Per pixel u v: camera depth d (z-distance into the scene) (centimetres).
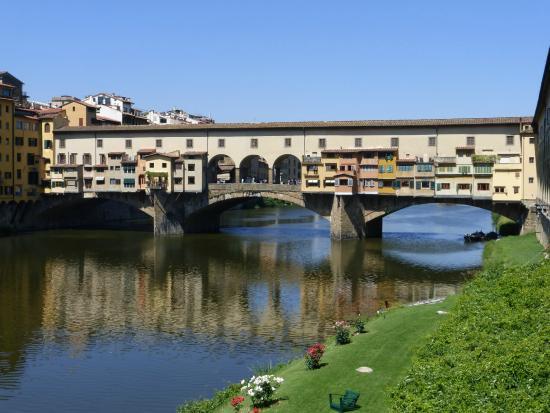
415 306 4969
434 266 7962
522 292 3450
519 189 9388
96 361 4316
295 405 2838
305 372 3338
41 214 12606
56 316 5566
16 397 3672
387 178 10319
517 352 2484
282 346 4597
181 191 11469
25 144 12294
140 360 4322
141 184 11800
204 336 4903
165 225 11588
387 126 10525
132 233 11888
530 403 2095
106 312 5703
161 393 3703
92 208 13950
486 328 3017
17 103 14212
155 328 5153
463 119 10256
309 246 9931
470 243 10150
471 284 4338
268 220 15112
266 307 5862
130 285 6938
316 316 5478
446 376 2447
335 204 10525
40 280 7206
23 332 5041
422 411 2162
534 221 8944
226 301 6138
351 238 10631
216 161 14288
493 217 13875
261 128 11369
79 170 12238
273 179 11388
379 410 2689
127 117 16025
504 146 9969
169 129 11894
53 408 3503
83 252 9306
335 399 2864
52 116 12575
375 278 7231
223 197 11400
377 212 10575
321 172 10656
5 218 11900
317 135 11031
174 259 8688
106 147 12388
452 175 9925
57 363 4278
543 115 6894
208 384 3841
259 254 9112
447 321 3466
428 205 19750
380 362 3353
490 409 2080
